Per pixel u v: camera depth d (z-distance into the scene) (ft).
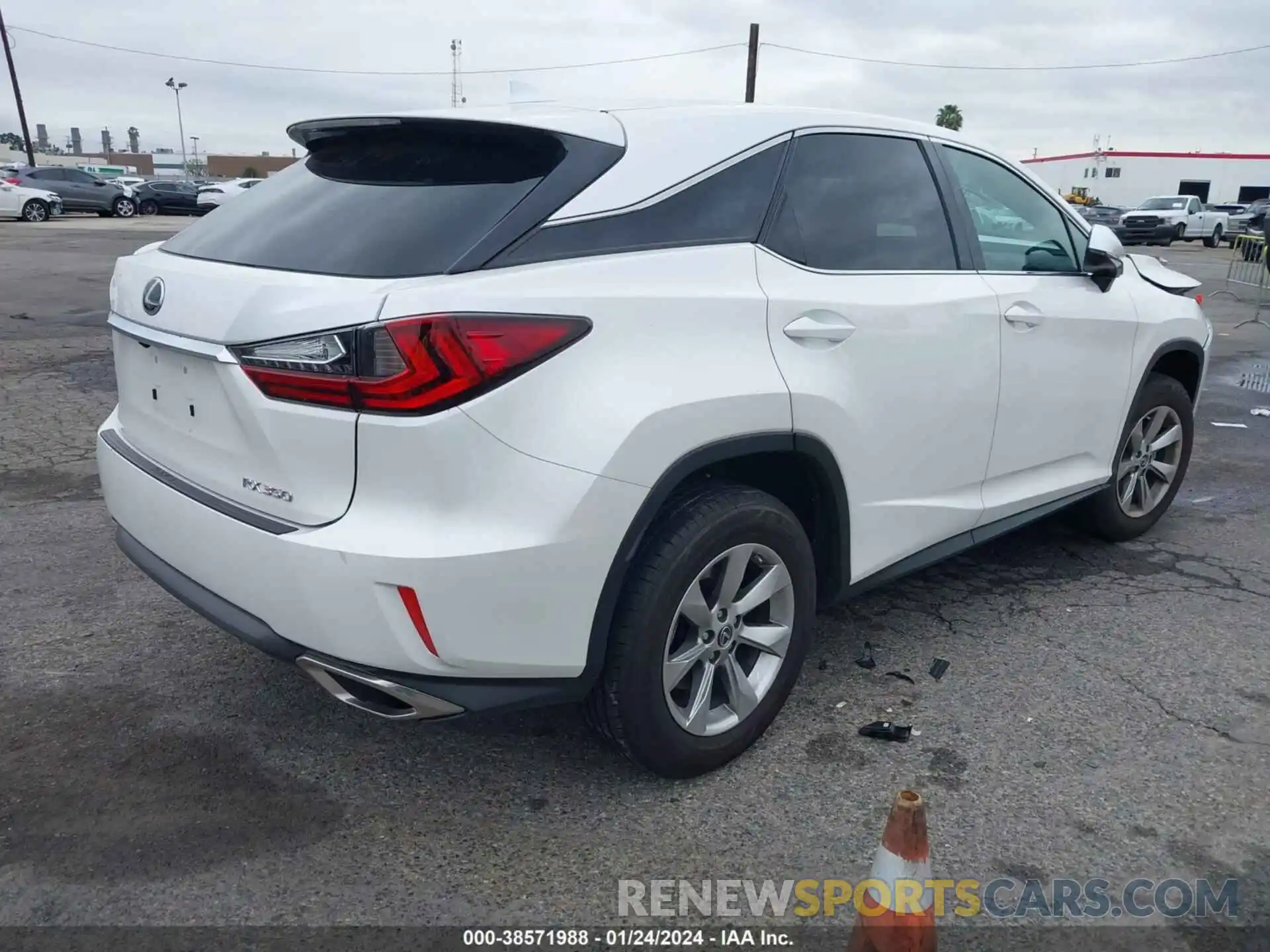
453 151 9.33
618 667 8.86
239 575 8.48
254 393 8.13
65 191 114.21
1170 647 12.78
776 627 10.14
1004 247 12.62
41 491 18.31
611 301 8.34
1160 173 172.14
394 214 8.72
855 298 10.27
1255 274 57.11
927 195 11.71
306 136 10.37
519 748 10.48
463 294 7.70
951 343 11.29
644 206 8.99
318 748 10.41
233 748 10.37
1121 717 11.09
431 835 9.09
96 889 8.33
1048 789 9.79
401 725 10.87
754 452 9.30
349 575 7.75
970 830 9.18
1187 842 9.05
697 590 9.17
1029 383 12.59
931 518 11.74
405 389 7.53
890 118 11.64
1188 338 15.75
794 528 9.95
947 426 11.50
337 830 9.14
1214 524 17.47
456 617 7.80
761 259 9.65
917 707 11.29
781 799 9.62
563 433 8.00
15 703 11.12
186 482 9.24
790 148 10.36
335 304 7.72
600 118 9.39
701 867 8.73
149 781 9.80
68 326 36.52
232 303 8.30
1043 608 13.92
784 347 9.59
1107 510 15.52
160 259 9.91
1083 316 13.30
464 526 7.77
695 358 8.83
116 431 10.72
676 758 9.49
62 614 13.33
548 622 8.20
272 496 8.36
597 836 9.09
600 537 8.25
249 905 8.20
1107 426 14.40
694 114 9.86
